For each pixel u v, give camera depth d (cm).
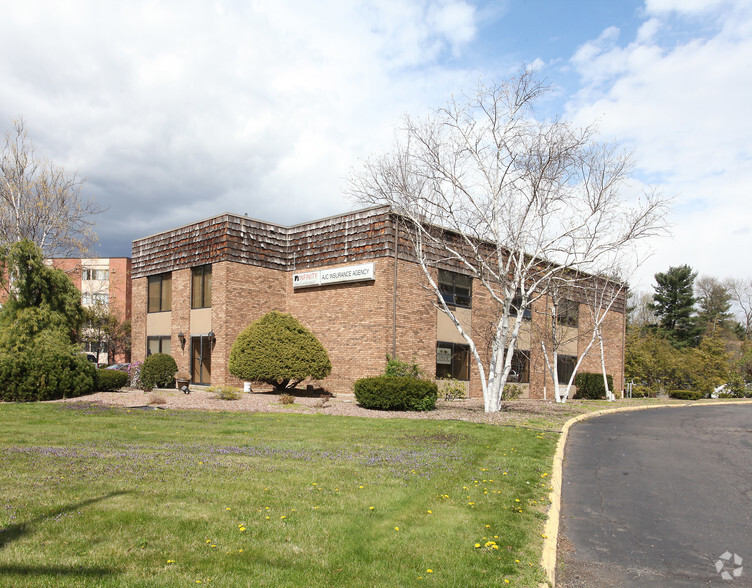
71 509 584
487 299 2548
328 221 2342
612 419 1866
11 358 1814
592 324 3102
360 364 2155
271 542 513
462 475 820
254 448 1000
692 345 5659
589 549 586
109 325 3875
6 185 3084
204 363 2442
